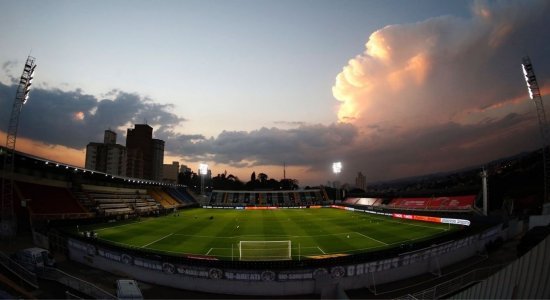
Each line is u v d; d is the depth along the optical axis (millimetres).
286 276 17797
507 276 10859
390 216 55969
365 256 19188
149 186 86000
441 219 42000
